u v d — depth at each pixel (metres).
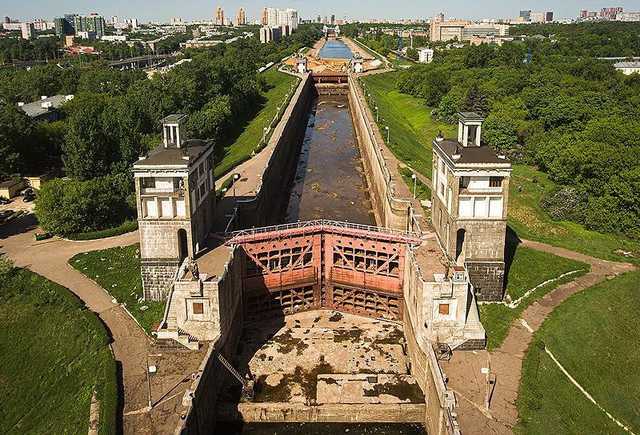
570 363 74.50
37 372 76.25
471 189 83.06
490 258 85.25
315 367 82.06
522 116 176.75
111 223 115.56
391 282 92.94
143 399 65.94
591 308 84.06
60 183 113.62
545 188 136.25
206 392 69.94
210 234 94.12
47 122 166.25
